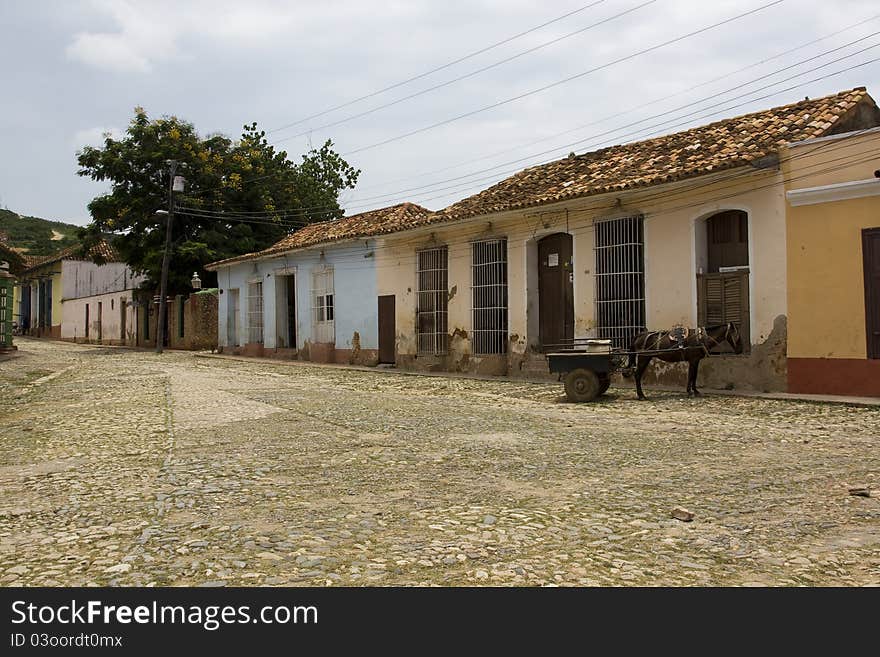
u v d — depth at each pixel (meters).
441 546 4.63
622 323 15.24
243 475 6.67
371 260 22.36
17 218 86.06
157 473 6.83
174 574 4.16
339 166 41.47
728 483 6.39
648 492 6.07
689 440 8.62
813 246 12.55
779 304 12.94
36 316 54.00
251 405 12.17
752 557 4.48
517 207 16.33
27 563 4.38
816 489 6.15
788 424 9.90
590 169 17.42
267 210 34.62
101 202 32.72
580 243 16.05
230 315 30.14
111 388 15.77
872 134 11.91
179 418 10.58
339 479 6.52
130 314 38.97
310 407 11.90
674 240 14.39
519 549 4.58
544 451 7.89
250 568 4.24
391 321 21.69
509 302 17.77
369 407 11.96
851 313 12.17
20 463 7.61
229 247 33.72
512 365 17.66
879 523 5.16
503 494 5.99
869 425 9.68
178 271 33.28
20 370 20.47
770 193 13.05
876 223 11.94
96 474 6.88
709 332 12.76
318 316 25.09
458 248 19.12
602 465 7.15
